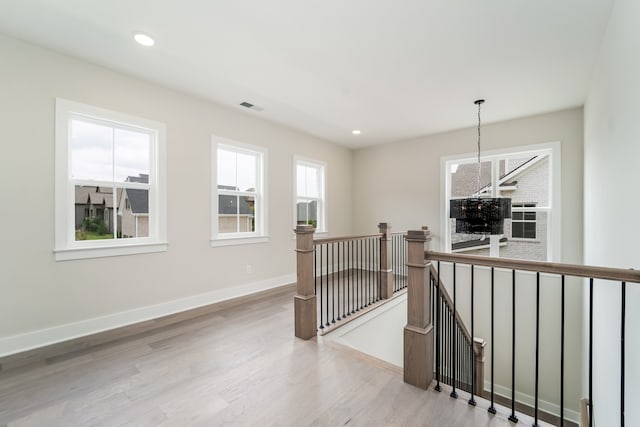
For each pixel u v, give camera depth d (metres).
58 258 2.48
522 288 4.20
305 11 1.98
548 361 3.98
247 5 1.92
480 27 2.13
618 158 1.79
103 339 2.53
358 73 2.84
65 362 2.15
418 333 1.86
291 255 4.61
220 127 3.67
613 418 1.84
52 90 2.46
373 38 2.28
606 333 2.10
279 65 2.70
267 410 1.65
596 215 2.59
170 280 3.19
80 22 2.11
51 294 2.46
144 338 2.55
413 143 5.21
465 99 3.45
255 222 4.20
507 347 4.30
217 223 3.63
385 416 1.60
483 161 4.53
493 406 1.64
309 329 2.57
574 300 3.79
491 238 4.48
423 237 1.85
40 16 2.04
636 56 1.41
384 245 3.71
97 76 2.70
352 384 1.89
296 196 4.73
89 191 2.71
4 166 2.26
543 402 4.01
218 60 2.61
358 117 4.10
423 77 2.91
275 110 3.84
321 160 5.27
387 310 3.65
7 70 2.27
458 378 3.43
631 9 1.49
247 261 3.97
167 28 2.17
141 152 3.06
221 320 2.99
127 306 2.87
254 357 2.24
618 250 1.79
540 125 3.97
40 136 2.41
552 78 2.89
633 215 1.48
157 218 3.10
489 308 4.46
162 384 1.88
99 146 2.79
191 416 1.59
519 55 2.49
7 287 2.27
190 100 3.37
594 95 2.68
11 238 2.29
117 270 2.81
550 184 3.94
